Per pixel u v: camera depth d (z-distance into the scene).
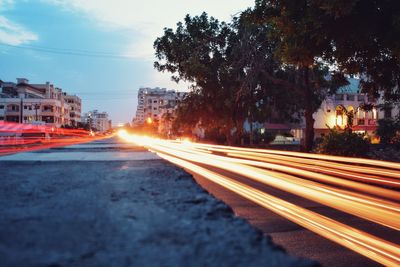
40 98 111.62
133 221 1.42
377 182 13.30
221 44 35.66
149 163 3.94
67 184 2.32
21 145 40.06
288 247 6.26
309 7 13.82
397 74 17.56
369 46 14.42
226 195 11.41
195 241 1.19
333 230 7.33
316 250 6.10
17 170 3.18
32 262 1.02
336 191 12.06
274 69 34.44
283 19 14.86
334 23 13.14
